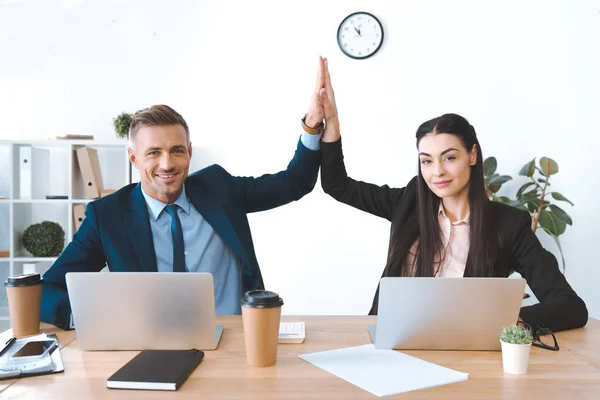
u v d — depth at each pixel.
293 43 3.28
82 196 3.07
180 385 0.95
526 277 1.67
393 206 1.92
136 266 1.67
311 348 1.18
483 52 3.25
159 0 3.26
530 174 3.00
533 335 1.27
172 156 1.65
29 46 3.23
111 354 1.15
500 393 0.92
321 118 1.83
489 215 1.70
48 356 1.12
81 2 3.24
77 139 3.06
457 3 3.25
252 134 3.29
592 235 3.24
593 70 3.22
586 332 1.36
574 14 3.22
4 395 0.91
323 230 3.30
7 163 3.21
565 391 0.93
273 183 1.91
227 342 1.22
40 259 2.96
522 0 3.23
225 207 1.81
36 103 3.23
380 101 3.28
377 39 3.25
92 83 3.25
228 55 3.28
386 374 1.01
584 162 3.23
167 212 1.76
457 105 3.27
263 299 1.04
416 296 1.14
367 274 3.30
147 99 3.28
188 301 1.14
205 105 3.28
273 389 0.93
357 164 3.29
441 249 1.75
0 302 3.14
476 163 1.71
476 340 1.17
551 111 3.24
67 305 1.40
